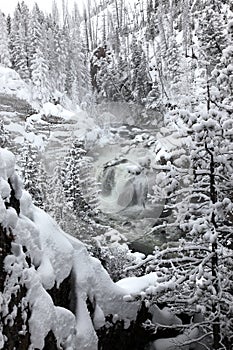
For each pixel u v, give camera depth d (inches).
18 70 2032.5
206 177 350.9
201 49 371.2
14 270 210.1
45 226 269.4
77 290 287.3
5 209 210.5
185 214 325.7
